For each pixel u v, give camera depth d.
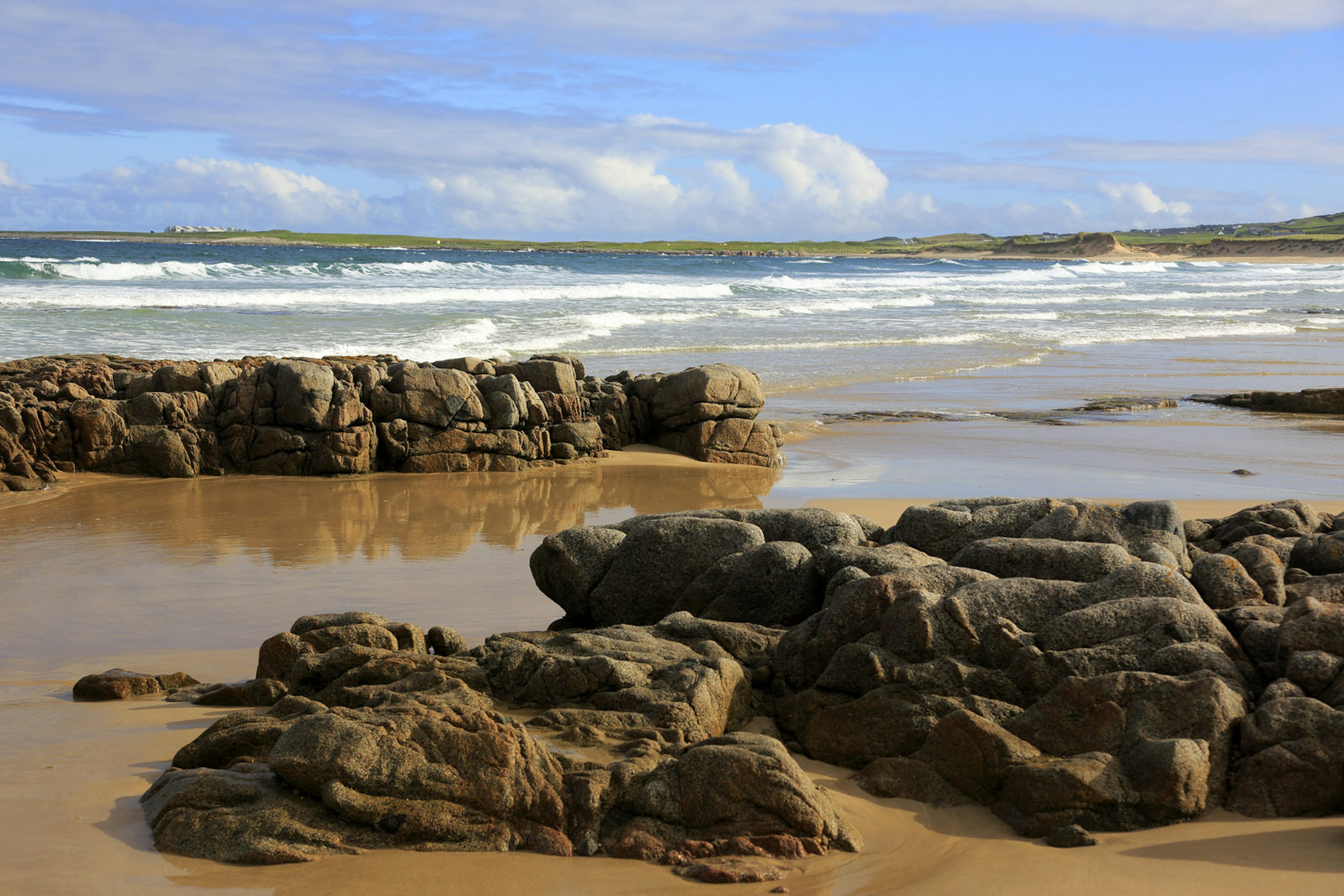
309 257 81.12
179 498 13.87
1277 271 111.06
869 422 20.16
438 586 10.01
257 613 9.14
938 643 6.05
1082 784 5.04
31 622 8.79
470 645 8.12
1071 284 76.50
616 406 18.17
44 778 5.44
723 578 7.70
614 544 8.39
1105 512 7.88
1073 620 6.02
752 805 4.91
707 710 5.86
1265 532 8.44
